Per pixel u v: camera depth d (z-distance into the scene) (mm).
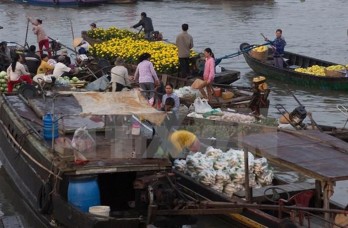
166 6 58656
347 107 25406
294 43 40469
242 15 52844
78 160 14336
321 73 28844
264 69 30125
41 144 15758
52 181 14805
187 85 24469
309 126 19688
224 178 15617
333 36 42812
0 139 19328
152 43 28969
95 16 52281
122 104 16141
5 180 18484
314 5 59281
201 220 15703
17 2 61344
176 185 15195
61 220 14562
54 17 51812
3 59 26828
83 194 14305
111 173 14883
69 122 16266
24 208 16688
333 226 13344
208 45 39656
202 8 57156
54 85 21812
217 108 20953
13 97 19906
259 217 14258
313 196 14953
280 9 56562
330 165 12867
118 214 14953
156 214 14133
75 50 30344
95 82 22000
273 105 25766
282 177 16844
